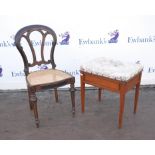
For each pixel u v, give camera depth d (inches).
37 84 88.5
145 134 89.8
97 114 102.4
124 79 84.0
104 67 90.8
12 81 120.5
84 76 94.6
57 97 110.6
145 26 112.7
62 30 111.6
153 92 118.3
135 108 101.0
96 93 118.8
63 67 118.8
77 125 95.3
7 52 114.0
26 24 109.4
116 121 97.7
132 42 115.6
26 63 95.7
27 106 108.7
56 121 97.9
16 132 91.6
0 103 111.1
